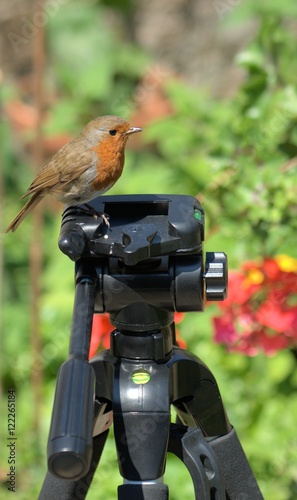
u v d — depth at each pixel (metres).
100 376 4.14
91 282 3.88
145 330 4.02
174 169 10.91
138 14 15.59
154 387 4.03
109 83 13.34
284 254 7.76
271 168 7.82
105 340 6.94
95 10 13.78
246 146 8.05
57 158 6.45
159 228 3.99
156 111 12.17
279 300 6.80
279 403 8.72
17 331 10.62
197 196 8.00
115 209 4.41
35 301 9.52
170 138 11.28
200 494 3.95
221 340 7.02
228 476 4.37
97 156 6.30
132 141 12.41
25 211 6.88
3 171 12.32
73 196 6.48
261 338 7.04
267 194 7.63
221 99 15.34
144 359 4.07
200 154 10.79
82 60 13.61
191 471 3.98
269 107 8.05
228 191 7.82
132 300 3.97
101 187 6.42
